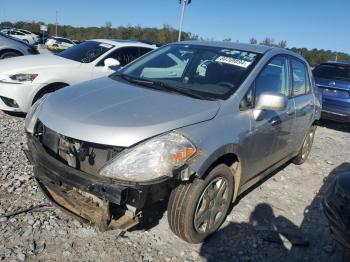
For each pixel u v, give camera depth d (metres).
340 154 7.18
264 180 5.21
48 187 3.32
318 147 7.48
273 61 4.33
